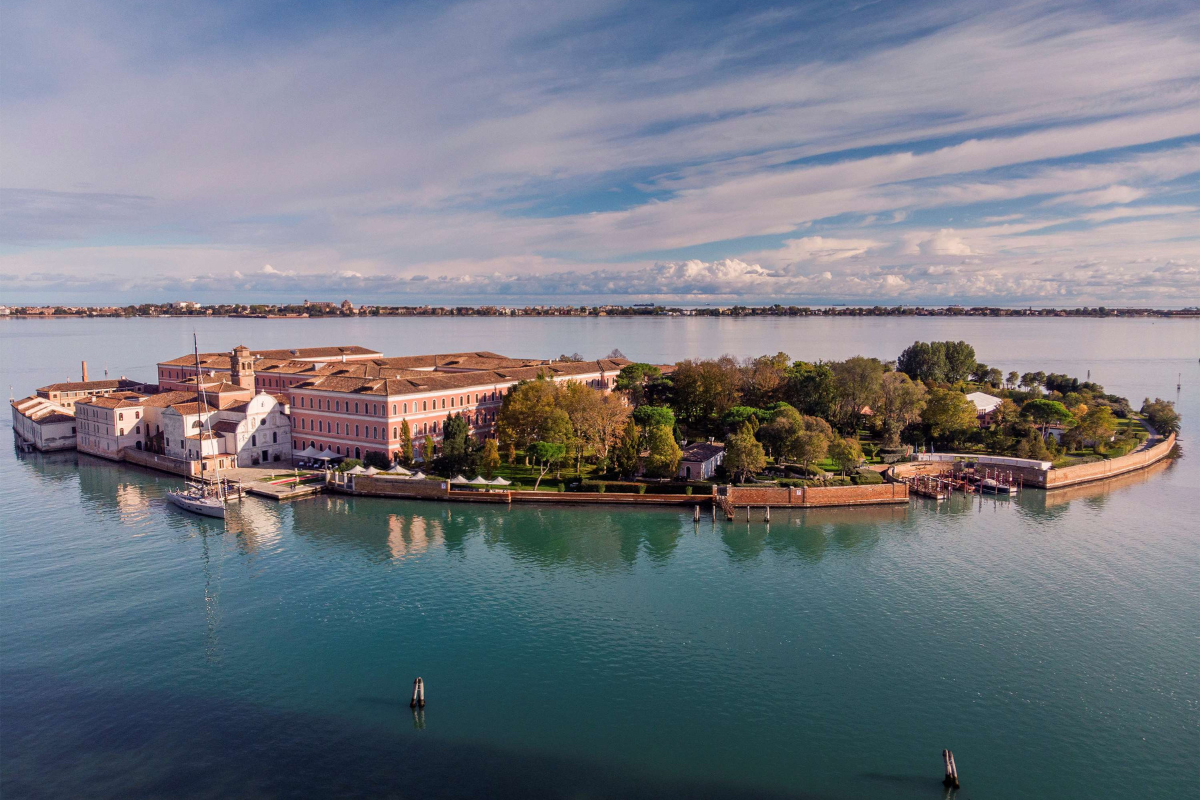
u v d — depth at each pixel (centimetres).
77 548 9612
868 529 10844
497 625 7438
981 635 7238
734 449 12456
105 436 15512
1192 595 8188
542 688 6253
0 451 16425
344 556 9444
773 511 11850
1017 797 4944
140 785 4994
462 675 6450
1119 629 7344
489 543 10075
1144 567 9106
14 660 6644
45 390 18662
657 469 12838
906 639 7162
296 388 14588
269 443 14500
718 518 11406
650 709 5950
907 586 8512
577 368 18588
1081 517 11469
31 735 5541
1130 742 5547
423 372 15775
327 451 14150
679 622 7538
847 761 5322
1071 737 5616
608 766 5250
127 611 7694
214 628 7306
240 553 9488
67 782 5016
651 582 8638
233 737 5541
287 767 5200
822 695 6178
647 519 11319
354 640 7088
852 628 7406
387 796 4909
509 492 12062
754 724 5759
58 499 12125
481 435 15300
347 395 13612
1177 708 5978
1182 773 5194
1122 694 6184
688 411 17575
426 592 8269
